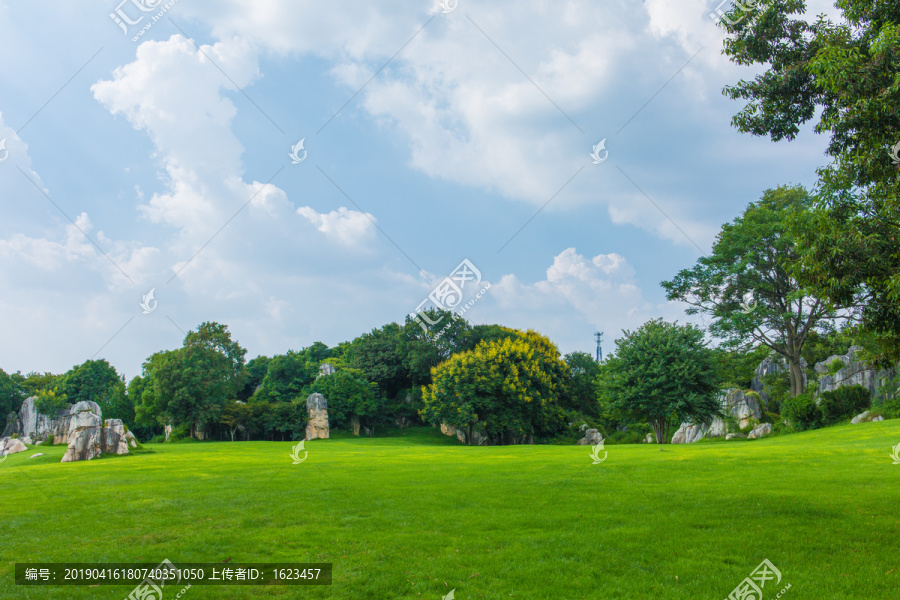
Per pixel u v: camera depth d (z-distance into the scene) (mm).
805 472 19016
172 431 72438
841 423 47406
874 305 11992
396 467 24031
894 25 11008
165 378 67312
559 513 13602
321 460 28703
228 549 11125
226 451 41781
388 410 80188
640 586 8797
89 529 12844
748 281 51656
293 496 16484
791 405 49812
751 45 14234
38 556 10797
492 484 18062
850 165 12070
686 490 16125
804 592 8312
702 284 53344
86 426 38438
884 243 11188
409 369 81875
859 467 19766
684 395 46094
